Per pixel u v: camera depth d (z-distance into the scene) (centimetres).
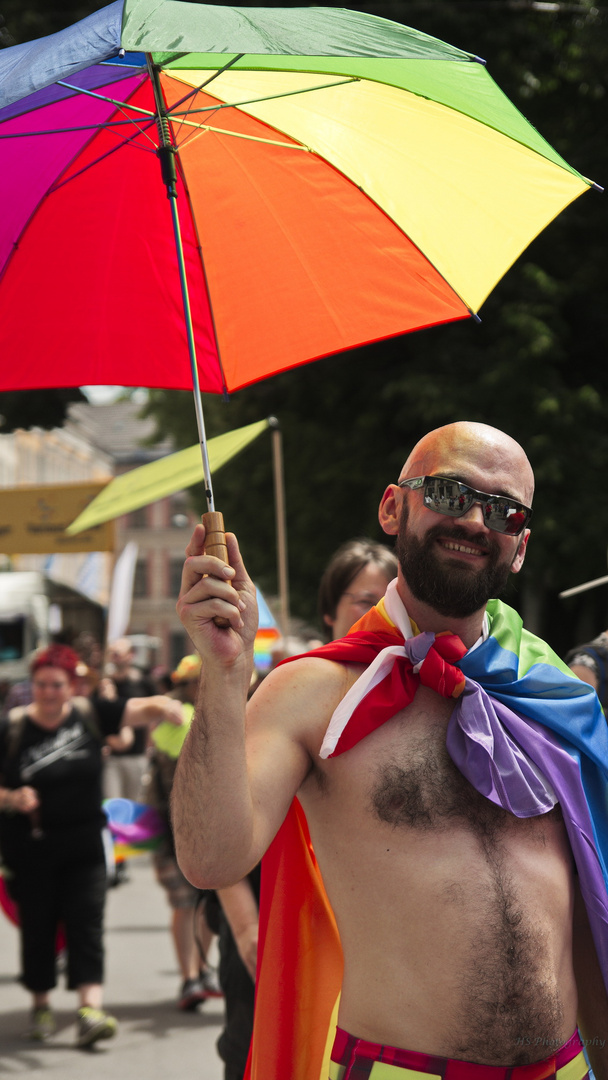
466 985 174
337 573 346
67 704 581
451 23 1287
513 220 210
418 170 214
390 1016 176
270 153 216
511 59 1349
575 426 1344
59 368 221
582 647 318
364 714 184
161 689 1120
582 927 197
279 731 185
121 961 739
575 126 1401
